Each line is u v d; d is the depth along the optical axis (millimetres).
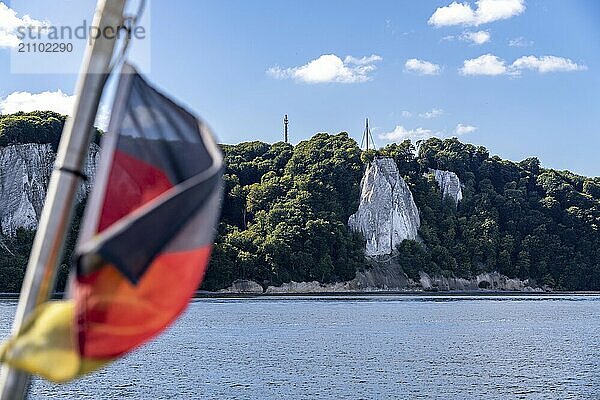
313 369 58469
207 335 84688
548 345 80375
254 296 176000
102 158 4746
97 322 4215
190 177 4754
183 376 53312
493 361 65938
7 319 96125
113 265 4070
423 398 46750
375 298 176000
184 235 4277
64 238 4516
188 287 4320
